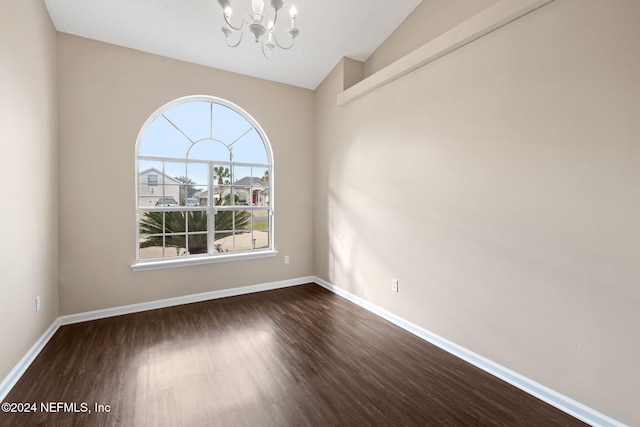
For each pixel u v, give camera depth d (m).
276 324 2.82
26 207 2.06
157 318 2.93
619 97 1.46
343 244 3.60
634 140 1.42
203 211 3.53
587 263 1.58
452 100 2.28
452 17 2.46
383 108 2.95
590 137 1.56
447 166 2.33
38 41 2.26
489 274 2.05
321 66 3.63
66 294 2.76
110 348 2.33
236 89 3.60
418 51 2.48
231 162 3.68
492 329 2.04
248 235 3.83
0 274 1.72
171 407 1.68
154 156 3.21
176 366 2.09
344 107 3.52
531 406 1.71
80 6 2.48
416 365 2.14
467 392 1.84
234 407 1.69
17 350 1.92
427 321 2.53
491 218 2.03
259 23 1.79
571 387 1.65
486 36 2.04
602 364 1.53
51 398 1.74
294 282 4.11
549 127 1.72
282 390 1.84
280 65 3.54
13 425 1.53
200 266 3.44
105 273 2.93
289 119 3.98
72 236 2.77
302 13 2.79
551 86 1.71
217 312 3.11
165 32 2.85
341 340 2.51
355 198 3.38
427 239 2.51
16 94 1.90
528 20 1.80
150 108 3.10
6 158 1.79
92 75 2.82
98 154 2.87
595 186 1.55
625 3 1.43
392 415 1.63
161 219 3.29
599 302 1.54
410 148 2.66
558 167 1.68
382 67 3.26
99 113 2.86
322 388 1.87
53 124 2.58
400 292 2.80
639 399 1.42
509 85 1.91
